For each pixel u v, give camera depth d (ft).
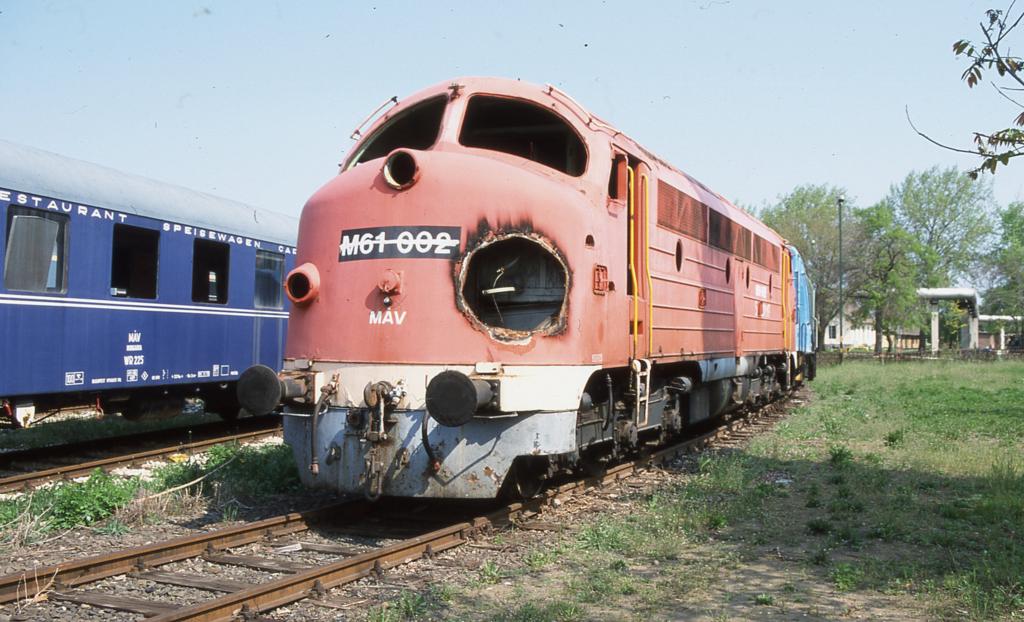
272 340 51.96
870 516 27.78
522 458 25.96
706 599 18.75
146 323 41.68
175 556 20.97
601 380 28.50
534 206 24.00
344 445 23.98
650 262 31.37
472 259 24.95
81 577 19.12
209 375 46.16
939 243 233.55
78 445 41.96
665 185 33.76
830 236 195.31
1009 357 172.65
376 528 24.91
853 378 107.76
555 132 28.07
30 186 35.17
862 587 19.95
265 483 30.37
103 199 39.17
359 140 28.89
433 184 23.88
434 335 23.36
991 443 45.60
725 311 43.52
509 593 18.88
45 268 36.01
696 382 40.83
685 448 40.88
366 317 23.88
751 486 32.04
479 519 24.17
